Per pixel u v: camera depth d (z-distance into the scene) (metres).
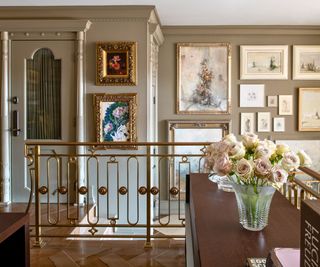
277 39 5.57
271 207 1.75
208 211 1.69
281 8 4.57
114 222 3.42
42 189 3.21
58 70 4.52
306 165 1.42
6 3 4.24
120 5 4.32
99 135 4.50
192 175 2.53
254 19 5.15
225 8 4.56
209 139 5.61
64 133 4.56
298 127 5.61
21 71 4.54
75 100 4.52
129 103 4.46
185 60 5.58
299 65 5.57
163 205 5.62
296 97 5.62
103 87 4.51
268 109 5.62
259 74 5.58
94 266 2.74
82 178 4.52
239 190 1.42
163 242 3.24
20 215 1.98
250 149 1.39
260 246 1.27
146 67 4.47
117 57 4.46
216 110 5.60
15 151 4.62
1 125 4.55
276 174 1.29
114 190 4.54
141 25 4.43
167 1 4.23
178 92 5.60
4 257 1.96
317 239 0.72
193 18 5.07
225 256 1.19
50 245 3.17
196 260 1.29
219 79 5.58
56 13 4.42
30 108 4.59
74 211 4.30
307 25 5.45
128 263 2.79
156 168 5.53
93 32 4.46
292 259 0.98
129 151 4.50
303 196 2.05
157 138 5.63
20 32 4.48
